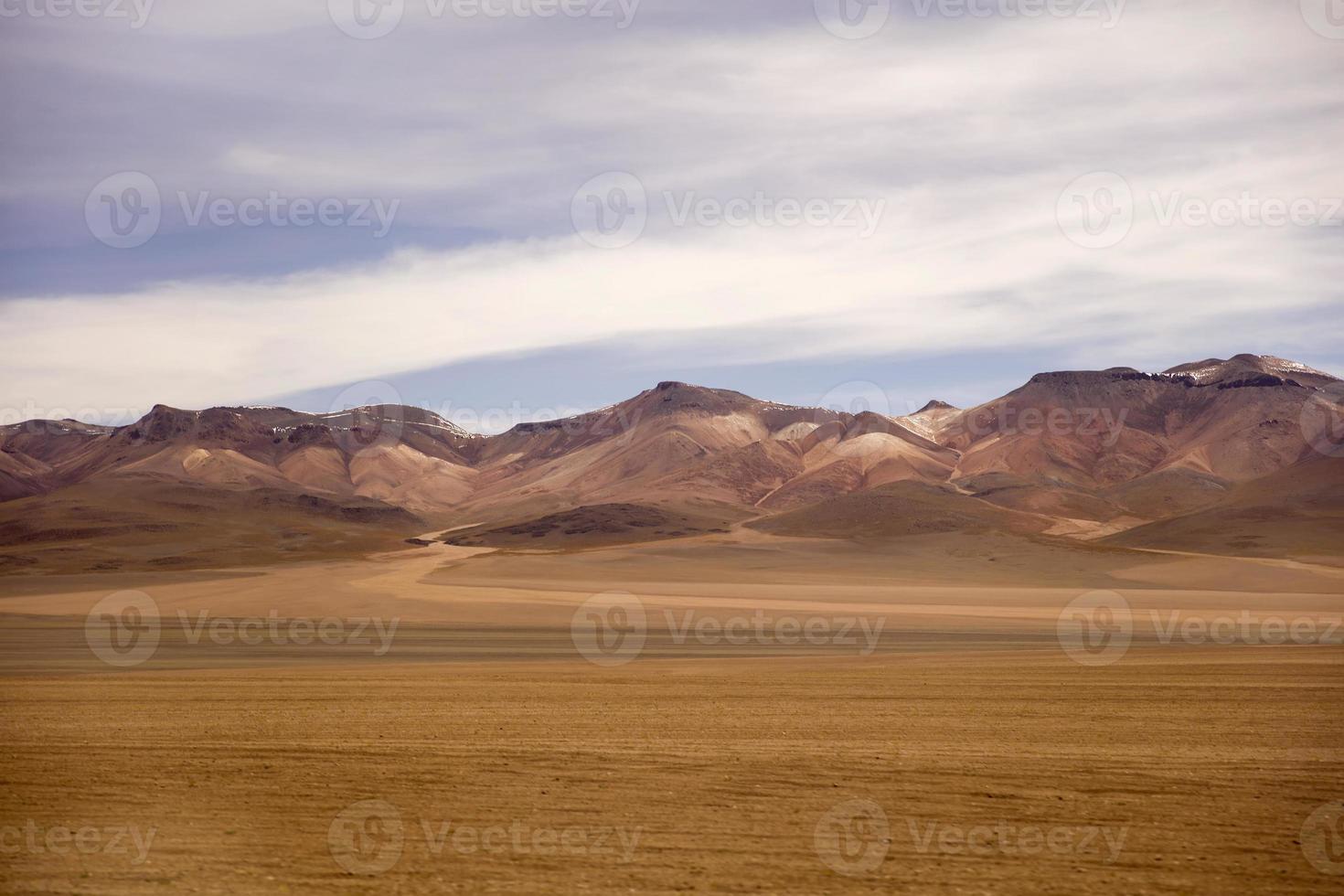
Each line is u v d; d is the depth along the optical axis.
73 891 9.32
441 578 96.25
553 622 50.06
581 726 17.19
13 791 12.69
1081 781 12.90
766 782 12.96
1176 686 21.84
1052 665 27.44
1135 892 9.20
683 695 21.59
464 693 22.16
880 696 21.05
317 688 23.17
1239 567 94.81
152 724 17.62
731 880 9.52
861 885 9.38
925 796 12.23
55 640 40.81
